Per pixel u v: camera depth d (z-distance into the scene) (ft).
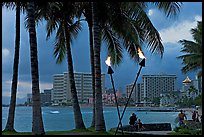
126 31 68.64
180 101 495.82
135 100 583.17
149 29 63.82
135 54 74.90
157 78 570.46
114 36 80.53
